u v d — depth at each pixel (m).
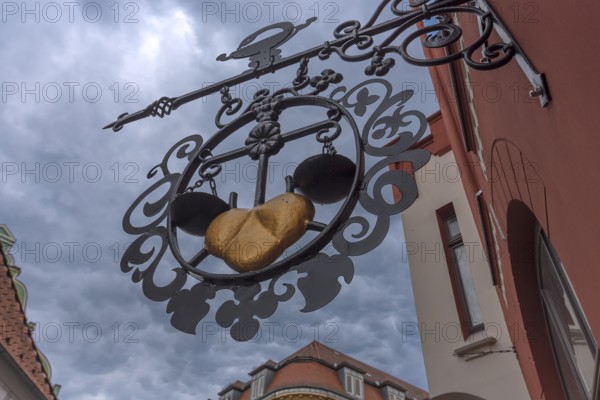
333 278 1.98
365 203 2.10
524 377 5.35
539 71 1.92
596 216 1.62
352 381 22.94
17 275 10.93
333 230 2.07
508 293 4.55
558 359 3.69
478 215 5.38
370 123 2.33
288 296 2.02
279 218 2.16
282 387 21.58
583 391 3.26
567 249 2.11
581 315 2.86
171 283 2.32
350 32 2.78
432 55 5.59
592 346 2.76
